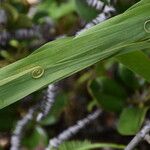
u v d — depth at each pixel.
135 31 0.41
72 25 0.79
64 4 0.95
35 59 0.40
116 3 0.61
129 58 0.48
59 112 0.68
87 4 0.65
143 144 0.69
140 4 0.42
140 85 0.66
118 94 0.66
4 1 0.73
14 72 0.40
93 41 0.41
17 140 0.67
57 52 0.40
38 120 0.66
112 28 0.41
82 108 0.75
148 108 0.63
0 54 0.74
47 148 0.64
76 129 0.67
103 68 0.71
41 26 0.76
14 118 0.69
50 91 0.63
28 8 0.85
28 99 0.68
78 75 0.76
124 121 0.61
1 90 0.40
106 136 0.74
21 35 0.72
